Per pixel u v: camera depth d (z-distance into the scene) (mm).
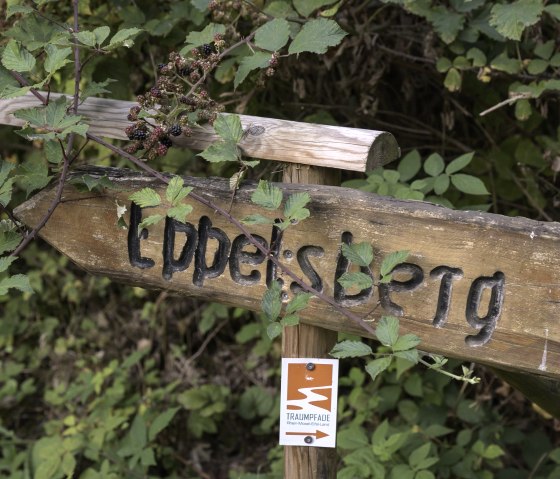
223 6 2230
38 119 1741
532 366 1563
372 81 2680
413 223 1628
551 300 1532
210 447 3309
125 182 1844
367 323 1665
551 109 2814
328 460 1847
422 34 2631
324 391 1784
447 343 1621
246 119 1812
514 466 2949
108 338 3797
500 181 2867
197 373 3523
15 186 3500
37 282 3877
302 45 1878
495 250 1567
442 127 2943
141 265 1857
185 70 1927
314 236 1699
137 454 2859
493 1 2430
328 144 1718
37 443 3176
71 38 1942
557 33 2504
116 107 1928
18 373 3715
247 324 3547
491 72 2475
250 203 1745
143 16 2539
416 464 2490
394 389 2936
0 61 1912
